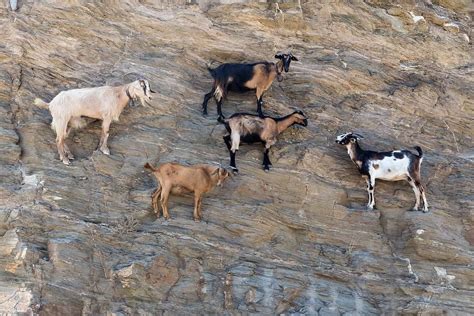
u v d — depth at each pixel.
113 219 11.48
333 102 14.28
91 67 13.56
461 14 16.97
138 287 10.85
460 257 12.20
